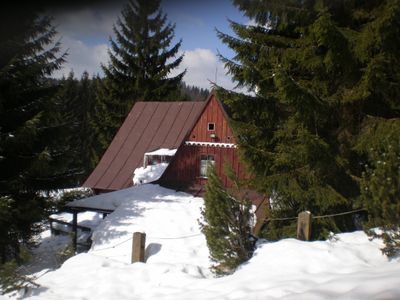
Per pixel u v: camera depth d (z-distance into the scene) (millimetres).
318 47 10961
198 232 13125
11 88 13680
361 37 9414
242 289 5758
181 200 16172
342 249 6832
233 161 18062
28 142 12992
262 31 12609
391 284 4480
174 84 36094
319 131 11125
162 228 13391
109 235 13453
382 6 9719
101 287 7258
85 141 45500
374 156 6500
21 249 12320
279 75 9672
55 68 14781
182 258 10609
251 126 12031
